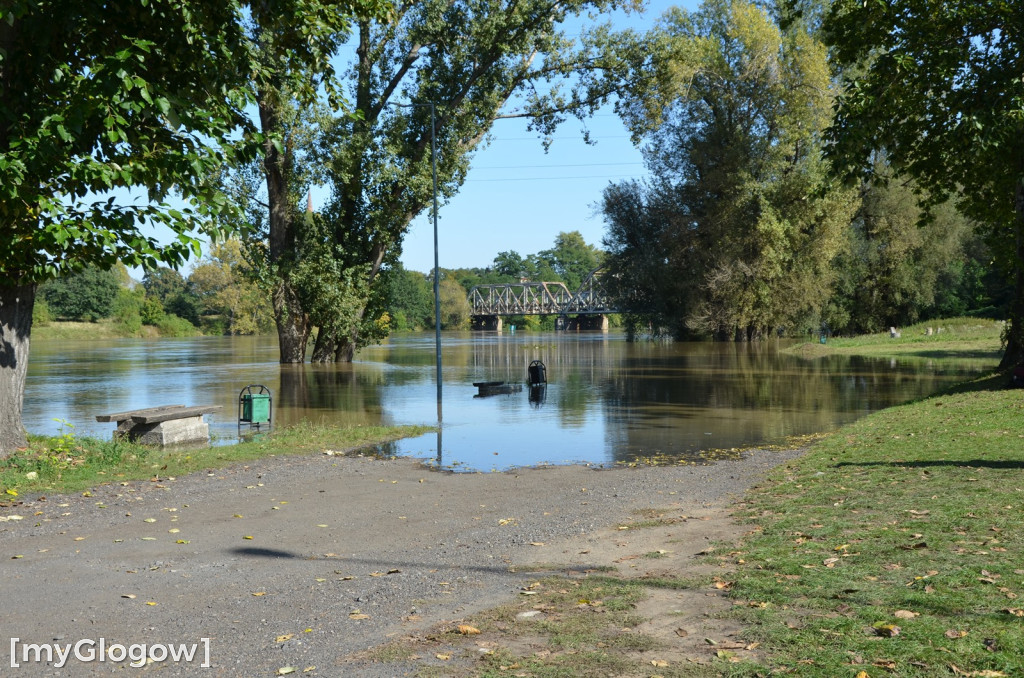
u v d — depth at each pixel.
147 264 11.05
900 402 22.39
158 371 41.84
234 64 12.70
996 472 9.56
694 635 4.79
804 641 4.54
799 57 55.28
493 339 99.69
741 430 17.56
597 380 32.88
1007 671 3.98
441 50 39.34
